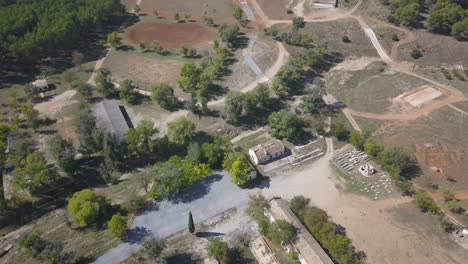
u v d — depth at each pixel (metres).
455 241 110.12
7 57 174.88
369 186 126.81
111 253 108.94
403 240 111.12
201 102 156.50
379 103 159.88
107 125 142.50
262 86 155.75
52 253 102.00
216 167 133.25
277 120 142.75
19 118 151.75
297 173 132.00
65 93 164.38
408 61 184.50
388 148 138.25
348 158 136.38
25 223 117.38
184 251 109.25
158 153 138.75
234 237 112.62
